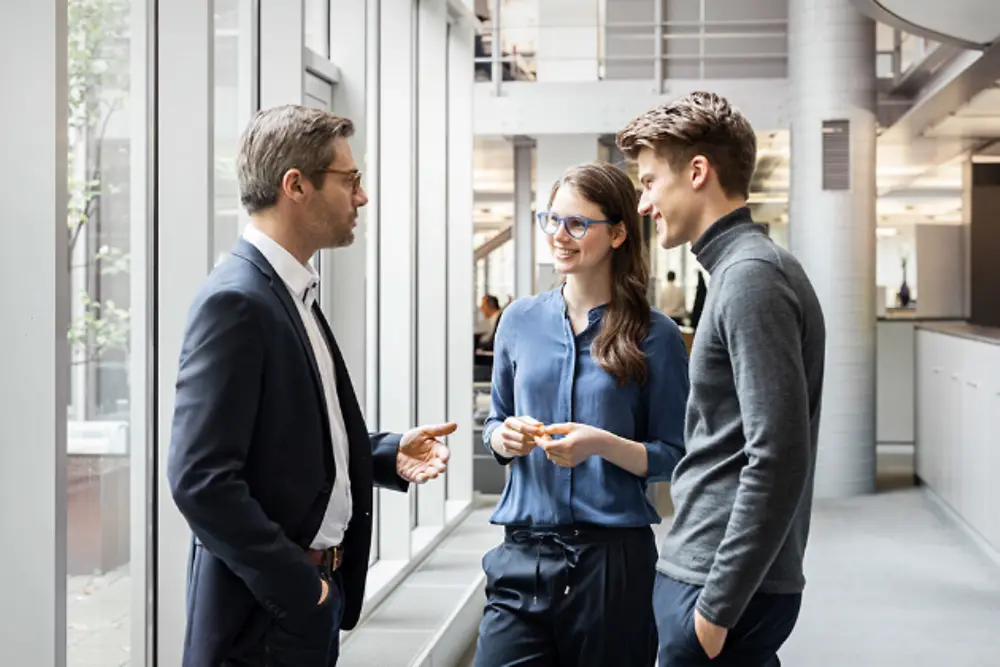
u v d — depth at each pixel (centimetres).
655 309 251
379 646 410
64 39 206
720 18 1022
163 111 295
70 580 274
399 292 568
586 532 241
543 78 1046
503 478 807
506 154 1204
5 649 210
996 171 1217
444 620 448
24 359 208
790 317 182
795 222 888
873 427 873
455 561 568
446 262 658
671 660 194
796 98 884
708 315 191
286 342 192
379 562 534
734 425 188
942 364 776
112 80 285
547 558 242
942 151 1170
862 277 870
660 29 966
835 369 866
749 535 178
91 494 280
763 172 1335
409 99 569
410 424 570
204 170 295
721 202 198
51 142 205
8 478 209
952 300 1279
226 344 184
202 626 190
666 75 1024
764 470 178
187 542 300
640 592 242
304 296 205
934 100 886
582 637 242
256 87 369
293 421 193
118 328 288
